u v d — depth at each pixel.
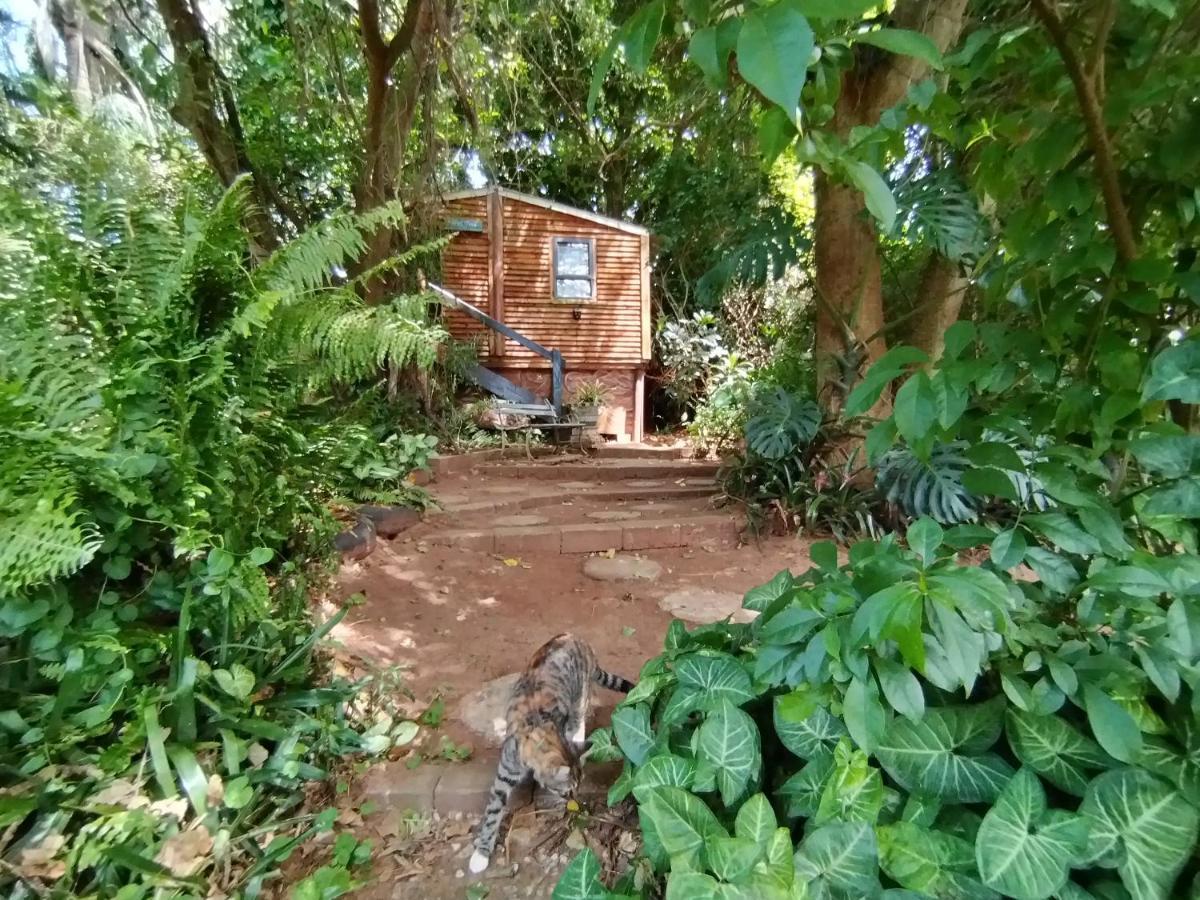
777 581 1.84
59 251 1.75
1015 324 1.38
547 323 7.93
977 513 3.75
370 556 3.55
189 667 1.70
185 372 1.84
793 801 1.40
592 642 2.88
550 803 1.90
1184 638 0.95
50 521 1.49
